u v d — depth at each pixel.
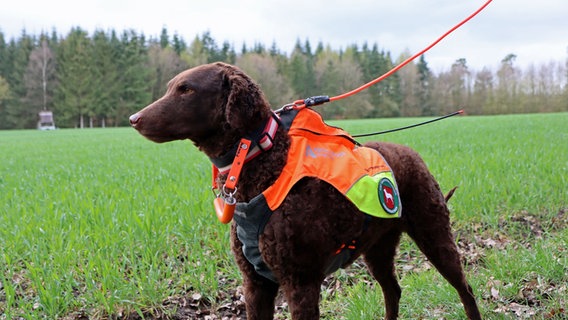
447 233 3.64
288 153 2.96
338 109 68.19
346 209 3.00
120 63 63.62
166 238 5.25
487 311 3.98
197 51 72.75
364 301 4.14
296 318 2.90
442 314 4.03
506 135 16.95
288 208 2.84
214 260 4.84
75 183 8.77
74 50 61.66
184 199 6.53
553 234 5.49
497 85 67.44
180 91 2.86
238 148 2.87
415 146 13.61
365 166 3.23
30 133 41.06
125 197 6.80
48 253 4.98
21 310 4.19
